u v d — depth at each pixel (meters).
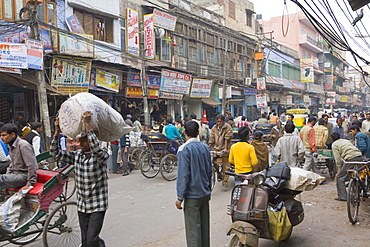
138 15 16.83
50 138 10.37
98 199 3.61
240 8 28.36
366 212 5.83
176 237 4.84
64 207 4.38
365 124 12.04
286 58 35.38
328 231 4.89
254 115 30.61
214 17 24.11
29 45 10.01
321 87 43.50
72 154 3.86
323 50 46.59
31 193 4.27
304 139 8.11
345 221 5.33
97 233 3.58
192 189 3.65
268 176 4.34
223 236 4.81
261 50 29.94
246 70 27.48
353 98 57.12
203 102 22.66
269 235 3.88
